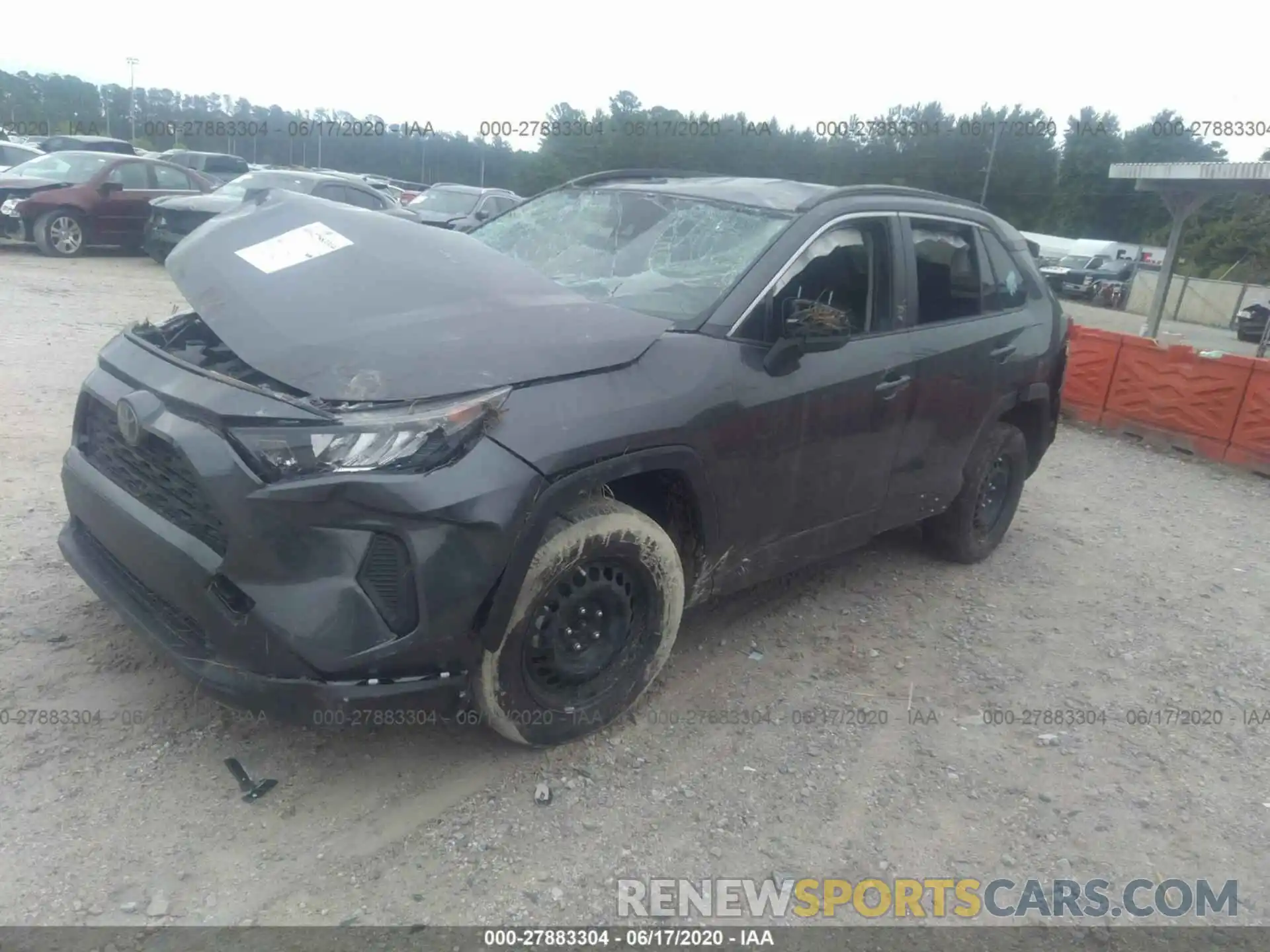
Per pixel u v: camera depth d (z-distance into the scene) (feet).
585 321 10.78
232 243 11.56
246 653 9.11
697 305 11.95
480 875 9.20
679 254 13.05
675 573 11.21
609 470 10.04
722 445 11.32
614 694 11.23
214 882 8.75
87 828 9.16
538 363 9.90
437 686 9.46
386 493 8.77
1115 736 12.83
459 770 10.64
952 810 10.96
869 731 12.32
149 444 9.61
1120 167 58.49
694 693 12.73
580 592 10.45
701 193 14.19
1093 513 22.38
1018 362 16.66
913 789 11.25
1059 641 15.46
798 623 15.08
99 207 46.55
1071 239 146.41
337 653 8.87
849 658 14.12
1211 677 14.74
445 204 59.16
